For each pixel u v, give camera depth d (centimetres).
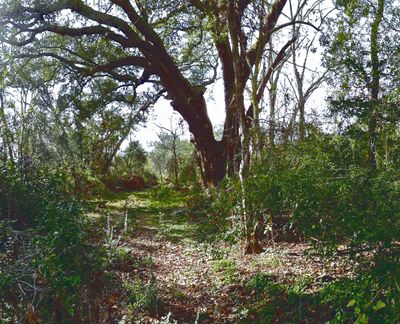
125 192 3078
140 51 2305
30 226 748
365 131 880
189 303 864
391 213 597
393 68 1019
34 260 528
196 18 2050
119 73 2534
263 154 1068
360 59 1096
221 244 1255
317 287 788
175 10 2162
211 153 2366
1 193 762
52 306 548
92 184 2248
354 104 938
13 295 536
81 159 2017
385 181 651
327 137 916
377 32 1208
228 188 1041
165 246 1338
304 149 908
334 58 1388
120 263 995
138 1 2253
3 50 1920
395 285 532
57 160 1560
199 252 1234
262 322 738
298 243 1081
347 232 636
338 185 678
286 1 1756
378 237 573
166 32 2419
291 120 1147
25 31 1947
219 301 866
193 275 1018
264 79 1519
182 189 3025
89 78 2370
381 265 562
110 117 2856
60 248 582
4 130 1230
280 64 1789
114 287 746
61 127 1958
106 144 3023
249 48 1766
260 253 1085
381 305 506
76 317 587
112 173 3325
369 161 826
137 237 1461
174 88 2377
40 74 2195
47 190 823
